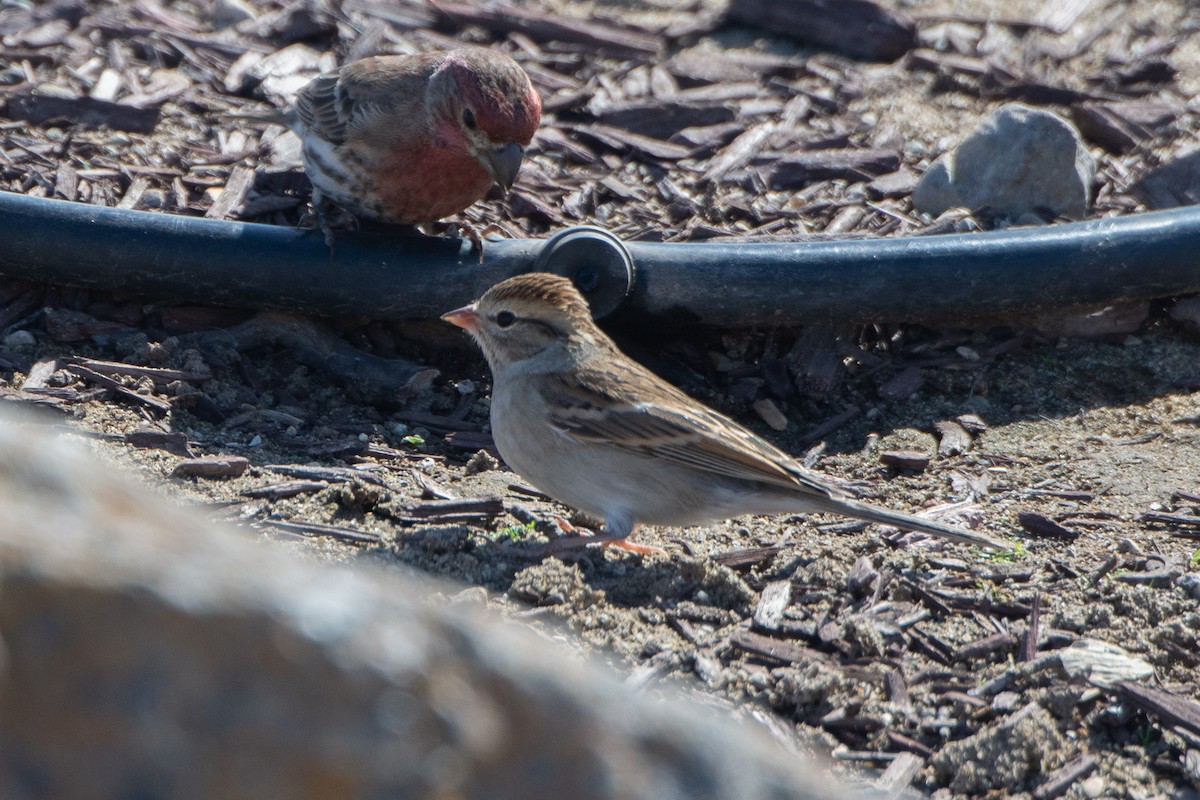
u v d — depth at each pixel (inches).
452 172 446.0
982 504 402.0
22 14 608.4
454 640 139.6
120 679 128.2
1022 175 540.7
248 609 131.7
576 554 354.6
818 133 593.6
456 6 666.8
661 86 623.5
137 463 376.2
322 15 631.8
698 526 374.0
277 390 443.2
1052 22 702.5
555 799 139.3
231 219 494.6
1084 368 482.0
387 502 368.2
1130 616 327.0
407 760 134.3
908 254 470.3
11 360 427.2
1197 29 701.9
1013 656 311.7
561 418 352.2
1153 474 420.2
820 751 275.9
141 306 460.4
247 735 130.6
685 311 464.4
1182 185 557.0
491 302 363.9
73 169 511.5
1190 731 279.3
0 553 126.0
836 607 329.7
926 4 716.0
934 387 471.8
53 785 126.6
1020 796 267.4
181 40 608.7
